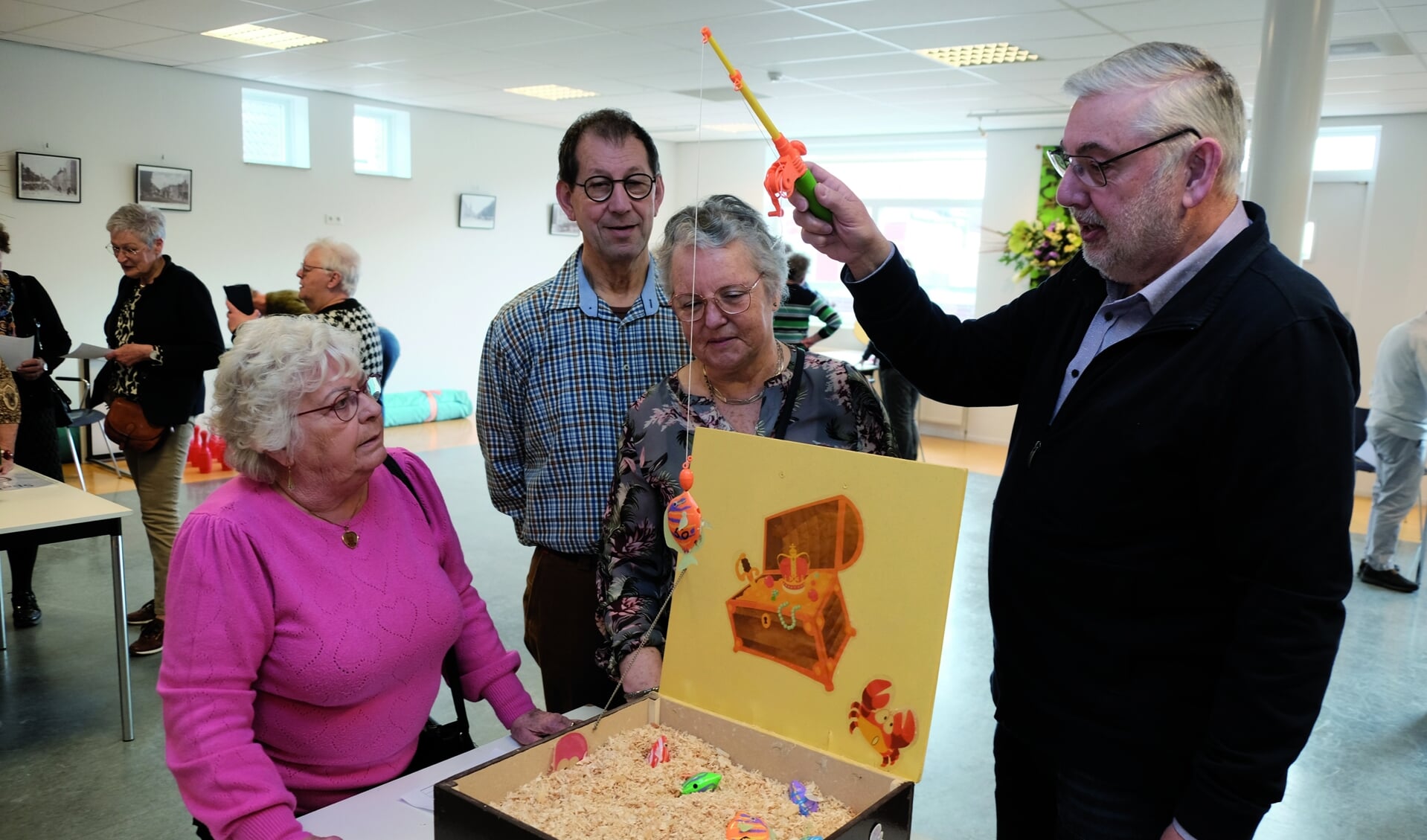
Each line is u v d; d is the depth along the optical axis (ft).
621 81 21.45
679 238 4.22
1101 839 3.54
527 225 29.40
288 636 4.02
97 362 20.29
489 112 26.99
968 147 27.78
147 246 10.72
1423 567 15.80
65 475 19.21
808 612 3.55
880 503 3.37
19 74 18.84
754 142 31.17
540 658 5.77
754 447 3.69
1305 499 3.01
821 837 2.97
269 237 23.26
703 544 3.83
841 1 13.93
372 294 25.70
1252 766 3.08
